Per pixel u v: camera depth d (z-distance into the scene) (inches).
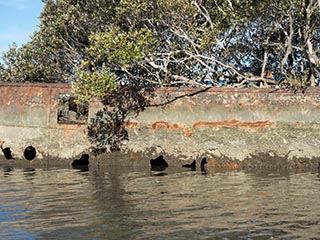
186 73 770.8
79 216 322.3
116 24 749.3
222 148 600.7
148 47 669.3
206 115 605.9
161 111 618.2
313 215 320.8
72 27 890.7
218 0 666.8
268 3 603.2
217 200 375.9
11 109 653.3
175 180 493.4
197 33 698.8
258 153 591.2
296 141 581.0
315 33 743.7
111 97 629.3
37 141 645.9
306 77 657.0
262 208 343.9
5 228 292.0
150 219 313.0
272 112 587.8
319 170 562.6
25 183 476.1
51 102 644.1
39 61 987.9
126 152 627.2
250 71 804.0
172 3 631.2
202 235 275.0
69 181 490.9
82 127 637.9
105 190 429.4
